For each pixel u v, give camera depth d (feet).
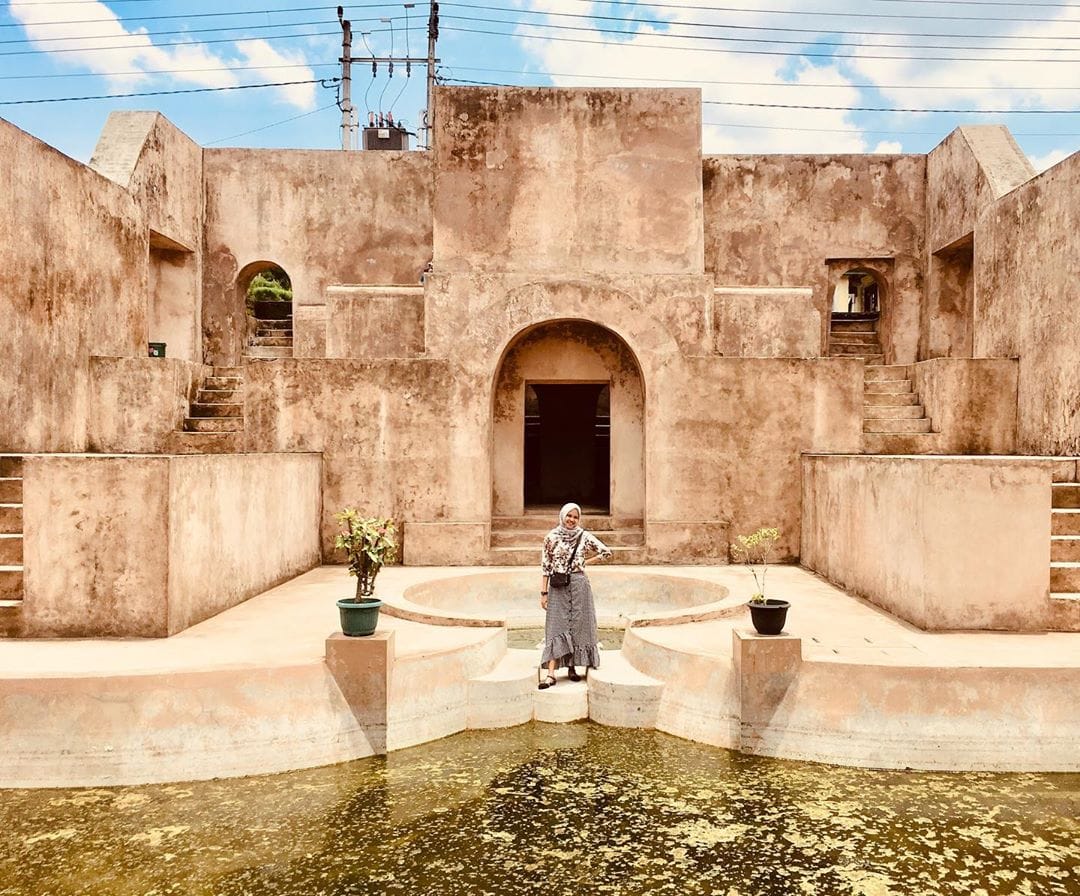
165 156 48.88
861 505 30.58
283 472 34.04
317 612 28.07
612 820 18.44
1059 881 16.12
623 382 42.47
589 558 25.48
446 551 38.78
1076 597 25.31
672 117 45.27
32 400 36.58
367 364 39.14
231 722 20.57
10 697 20.02
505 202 45.11
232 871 16.42
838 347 57.67
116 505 24.39
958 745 20.94
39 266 36.96
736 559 39.04
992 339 44.73
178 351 52.65
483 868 16.55
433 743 22.72
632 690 23.77
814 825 18.19
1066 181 37.96
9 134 34.83
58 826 18.04
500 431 42.70
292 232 53.88
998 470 25.22
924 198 53.36
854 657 22.21
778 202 53.31
